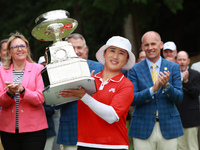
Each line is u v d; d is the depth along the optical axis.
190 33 22.62
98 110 4.17
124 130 4.57
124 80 4.56
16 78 5.94
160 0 16.59
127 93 4.45
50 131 7.15
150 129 6.12
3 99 5.59
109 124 4.46
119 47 4.52
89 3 17.16
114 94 4.47
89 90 4.18
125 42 4.59
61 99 4.23
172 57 9.20
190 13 22.33
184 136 8.42
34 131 5.77
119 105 4.34
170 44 9.20
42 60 8.14
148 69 6.39
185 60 8.52
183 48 22.62
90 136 4.48
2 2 24.89
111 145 4.45
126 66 4.91
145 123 6.17
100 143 4.46
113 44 4.53
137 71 6.40
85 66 3.97
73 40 7.08
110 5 15.47
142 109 6.23
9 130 5.76
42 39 4.92
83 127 4.53
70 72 3.88
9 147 5.83
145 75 6.34
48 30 4.62
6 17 24.84
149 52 6.38
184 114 8.22
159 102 6.17
